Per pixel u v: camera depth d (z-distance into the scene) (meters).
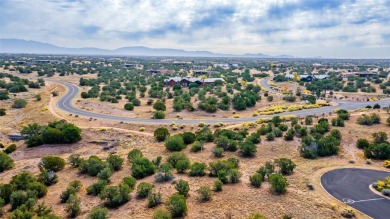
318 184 40.53
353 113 82.44
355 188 39.44
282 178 38.09
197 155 54.41
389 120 67.00
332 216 31.61
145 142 66.38
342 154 53.53
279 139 61.50
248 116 92.44
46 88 138.25
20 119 87.00
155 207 33.72
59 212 33.62
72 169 49.28
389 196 37.00
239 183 40.31
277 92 137.12
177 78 157.12
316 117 80.75
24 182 39.75
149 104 107.50
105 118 86.25
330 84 151.50
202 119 87.94
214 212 31.91
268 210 32.38
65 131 66.62
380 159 51.09
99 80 167.75
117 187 36.59
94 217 30.47
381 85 151.75
